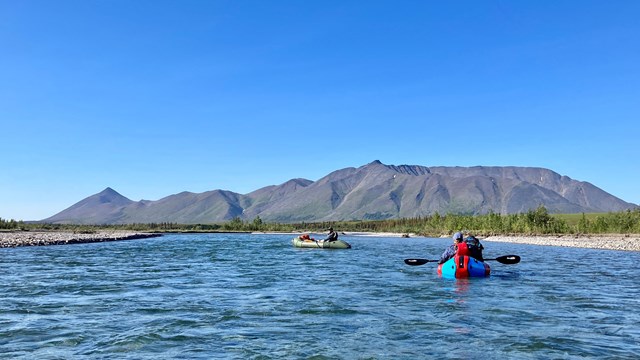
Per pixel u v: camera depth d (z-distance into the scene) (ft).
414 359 33.53
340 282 74.33
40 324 43.68
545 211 358.64
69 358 33.40
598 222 316.60
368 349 35.96
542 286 70.38
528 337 39.42
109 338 38.73
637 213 309.83
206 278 79.92
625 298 59.31
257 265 106.32
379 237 445.78
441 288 67.41
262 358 33.71
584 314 48.88
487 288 67.77
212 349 35.86
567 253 164.76
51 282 73.26
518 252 170.60
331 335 40.04
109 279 77.77
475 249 84.28
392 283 73.15
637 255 154.51
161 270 93.25
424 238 405.39
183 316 47.47
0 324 43.60
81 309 51.11
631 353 34.81
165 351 35.24
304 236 196.54
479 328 42.57
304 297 59.31
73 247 174.19
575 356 34.14
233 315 48.03
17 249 157.99
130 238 283.38
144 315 47.98
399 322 44.96
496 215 395.34
